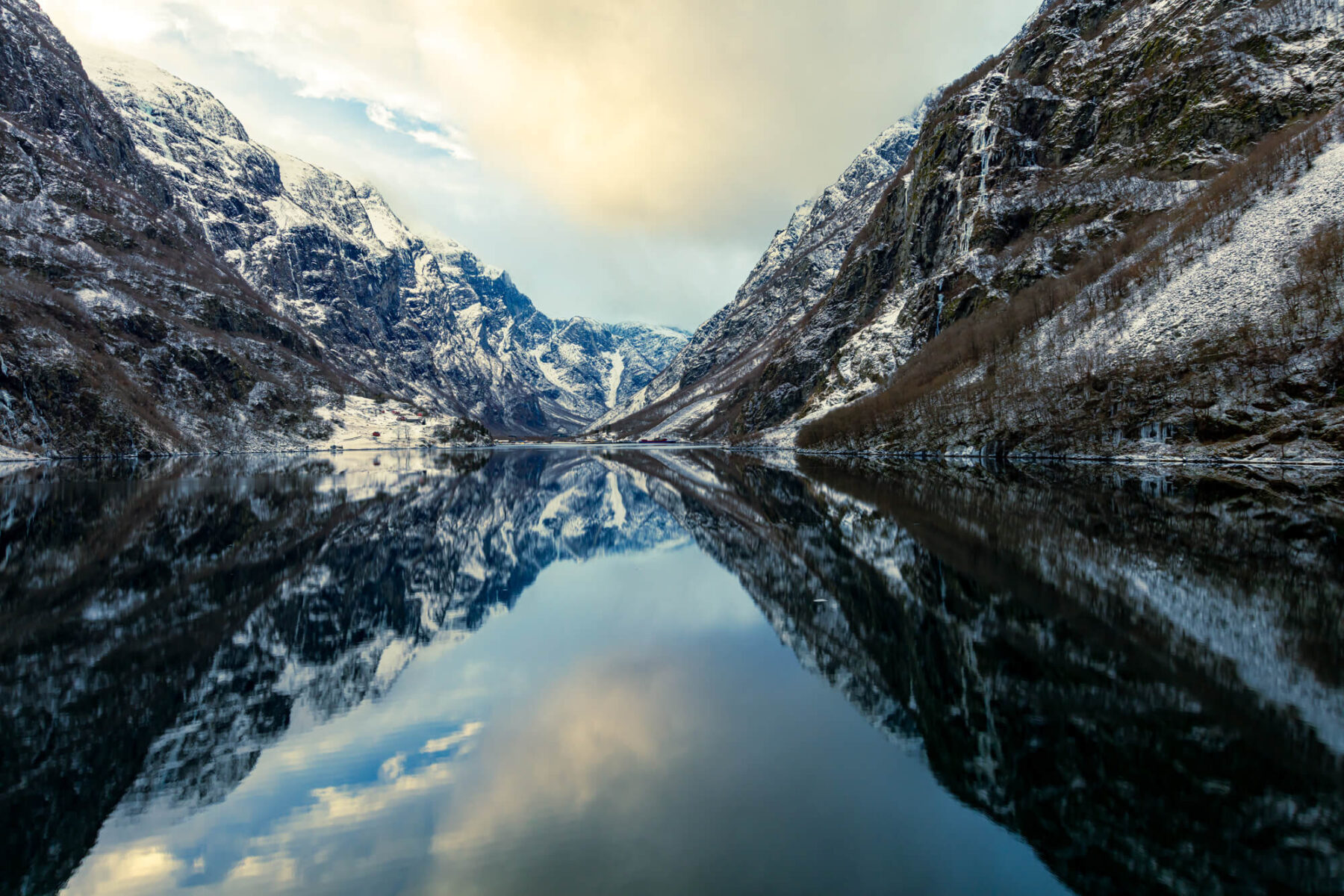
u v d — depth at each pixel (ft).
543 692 49.47
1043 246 379.76
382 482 239.30
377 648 59.88
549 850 29.66
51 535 112.27
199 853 29.89
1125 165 391.65
